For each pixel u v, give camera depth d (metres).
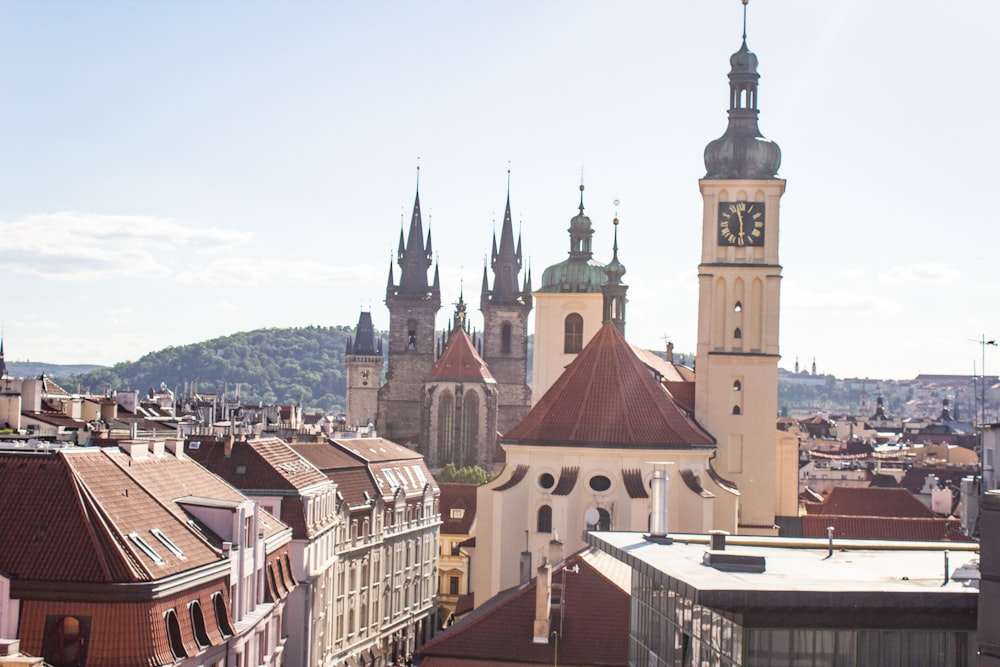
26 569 68.88
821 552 65.25
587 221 199.88
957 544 69.25
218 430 157.88
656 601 65.44
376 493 159.62
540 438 131.50
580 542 130.00
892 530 158.25
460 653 82.56
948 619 49.72
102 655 67.69
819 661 50.00
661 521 77.88
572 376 136.00
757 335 151.62
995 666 46.50
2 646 55.31
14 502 72.50
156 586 69.56
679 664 60.09
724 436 151.75
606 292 171.38
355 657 147.75
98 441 107.56
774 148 152.00
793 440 167.62
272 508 118.44
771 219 151.50
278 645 100.31
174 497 85.25
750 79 153.25
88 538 70.44
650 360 175.62
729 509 133.62
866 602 49.44
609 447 129.62
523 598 85.00
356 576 148.12
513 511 130.88
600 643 82.19
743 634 49.97
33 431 119.06
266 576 97.38
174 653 71.56
